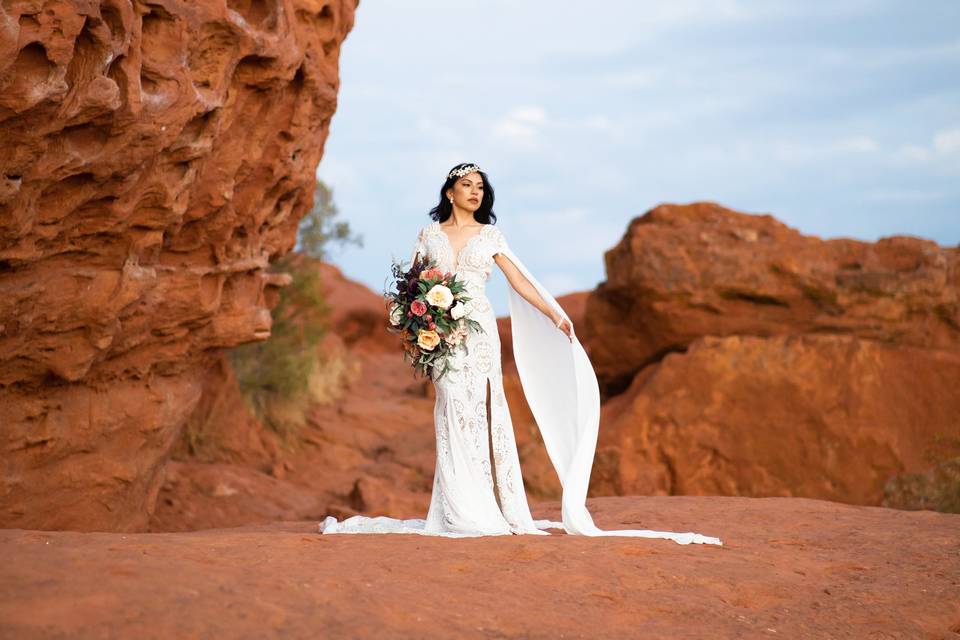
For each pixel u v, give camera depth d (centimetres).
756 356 1622
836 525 704
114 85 604
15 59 525
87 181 653
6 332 657
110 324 728
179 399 905
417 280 646
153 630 326
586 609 427
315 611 364
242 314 948
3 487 712
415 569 451
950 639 458
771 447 1548
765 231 1747
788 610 470
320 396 1878
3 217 598
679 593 470
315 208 2023
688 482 1566
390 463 1664
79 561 386
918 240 1673
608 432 1633
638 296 1769
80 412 780
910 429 1513
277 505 1323
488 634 378
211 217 846
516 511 657
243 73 798
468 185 666
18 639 308
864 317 1636
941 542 642
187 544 454
